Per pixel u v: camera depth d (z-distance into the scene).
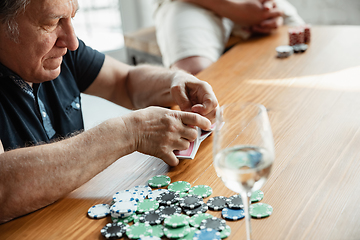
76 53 1.42
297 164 0.87
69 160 0.81
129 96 1.48
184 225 0.70
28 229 0.74
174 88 1.14
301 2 3.57
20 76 1.12
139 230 0.70
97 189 0.86
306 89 1.29
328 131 1.00
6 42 1.01
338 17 3.40
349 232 0.65
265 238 0.66
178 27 2.23
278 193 0.77
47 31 1.00
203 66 2.08
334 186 0.78
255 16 2.09
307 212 0.71
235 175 0.57
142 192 0.82
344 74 1.37
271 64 1.58
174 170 0.92
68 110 1.36
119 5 4.36
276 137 1.00
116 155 0.87
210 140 1.05
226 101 1.27
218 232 0.67
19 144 1.17
